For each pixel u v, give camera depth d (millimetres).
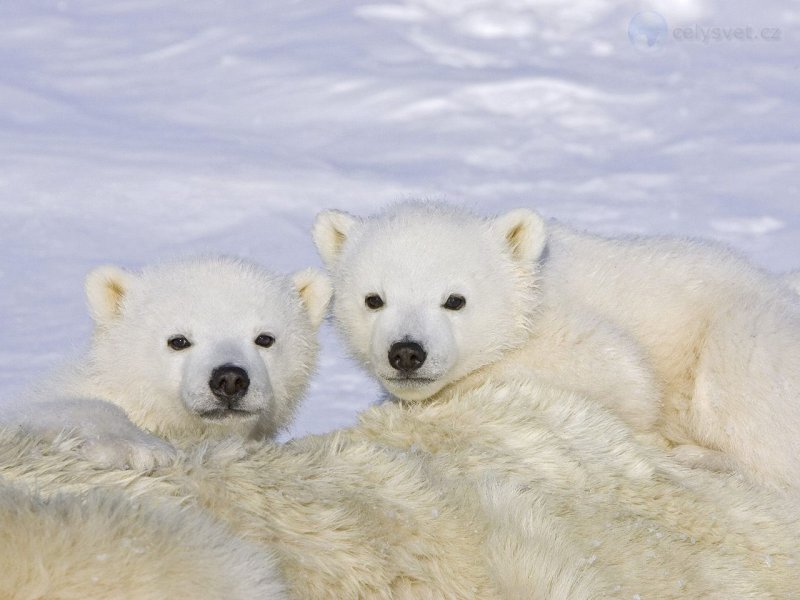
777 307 10102
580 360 9664
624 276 10758
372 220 11164
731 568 7230
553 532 6453
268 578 5133
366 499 5969
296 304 10422
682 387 10078
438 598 5902
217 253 11000
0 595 4555
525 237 10547
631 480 7551
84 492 5109
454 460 6984
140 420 9648
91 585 4652
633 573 6680
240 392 9242
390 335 9969
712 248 11367
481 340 10117
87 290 10055
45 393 9469
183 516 5094
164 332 9586
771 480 9391
